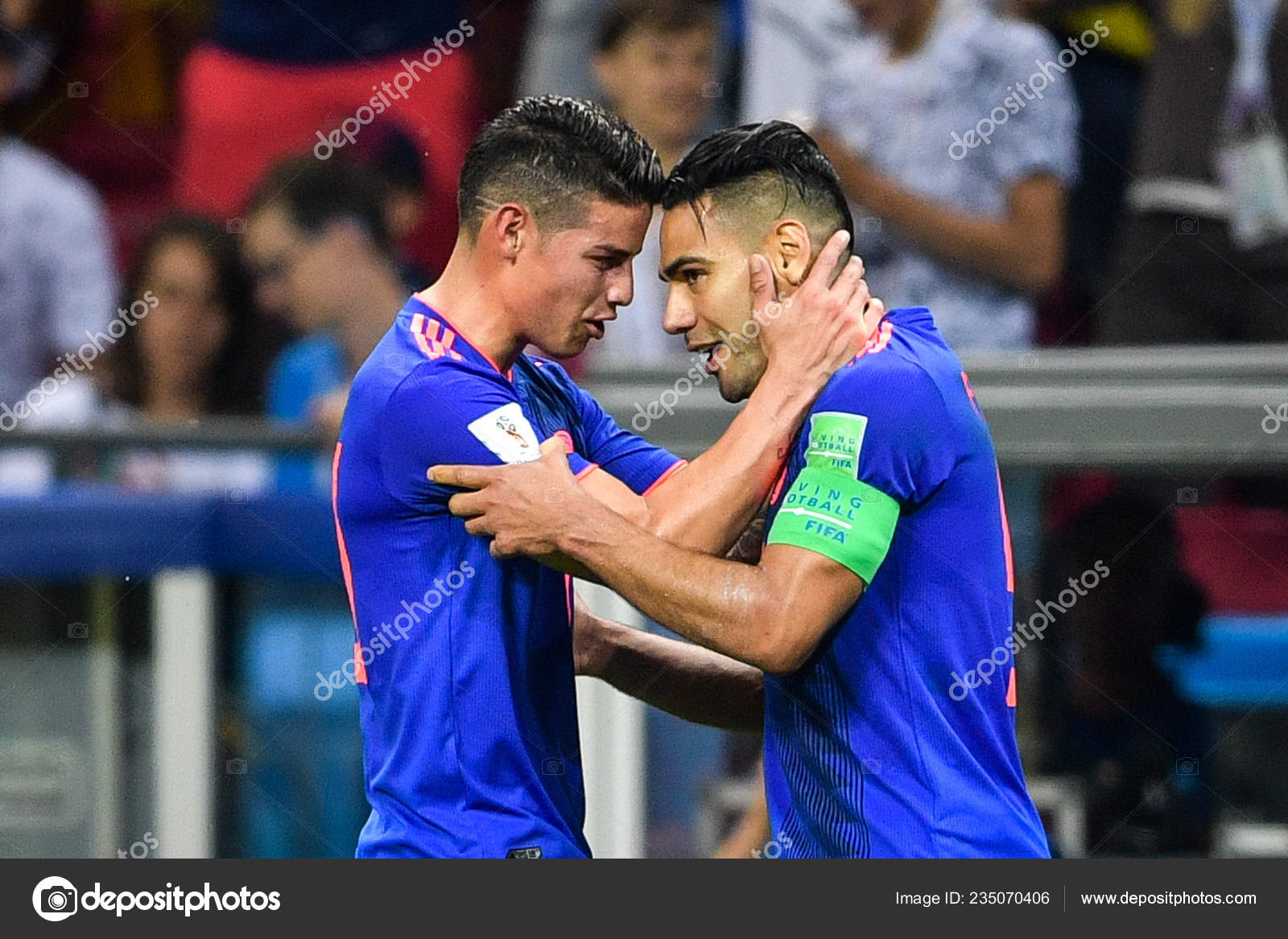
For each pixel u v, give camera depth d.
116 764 14.98
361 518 9.18
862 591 8.70
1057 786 15.10
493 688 8.98
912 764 8.79
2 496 15.05
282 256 18.39
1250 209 16.67
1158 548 15.41
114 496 15.10
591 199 9.16
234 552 15.14
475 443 8.90
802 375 9.04
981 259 16.95
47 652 14.99
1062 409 13.64
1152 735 15.33
